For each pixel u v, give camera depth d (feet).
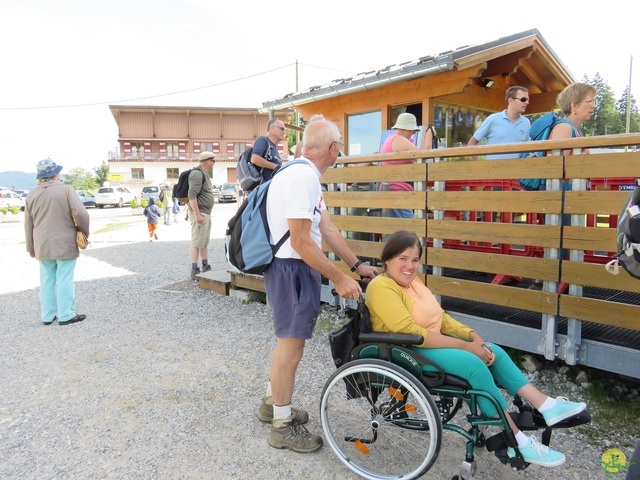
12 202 112.78
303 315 9.18
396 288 8.91
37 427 10.69
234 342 15.92
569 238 10.93
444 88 21.48
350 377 8.79
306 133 9.36
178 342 16.03
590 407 11.00
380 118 25.09
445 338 8.38
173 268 29.53
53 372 13.79
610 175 10.21
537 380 12.28
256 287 20.21
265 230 9.18
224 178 166.61
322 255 8.62
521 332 12.26
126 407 11.59
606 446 9.61
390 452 9.46
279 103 28.84
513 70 23.56
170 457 9.46
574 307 11.01
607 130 155.12
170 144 167.63
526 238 11.66
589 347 11.19
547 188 11.32
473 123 25.81
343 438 9.98
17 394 12.41
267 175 19.19
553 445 9.70
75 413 11.32
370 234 18.20
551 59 24.41
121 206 119.44
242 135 169.27
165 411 11.35
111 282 25.73
